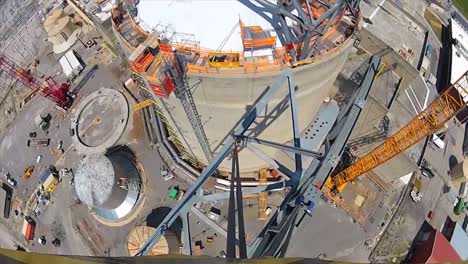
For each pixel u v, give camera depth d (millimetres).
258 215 58469
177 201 60906
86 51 73375
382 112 59531
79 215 63344
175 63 39281
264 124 48594
